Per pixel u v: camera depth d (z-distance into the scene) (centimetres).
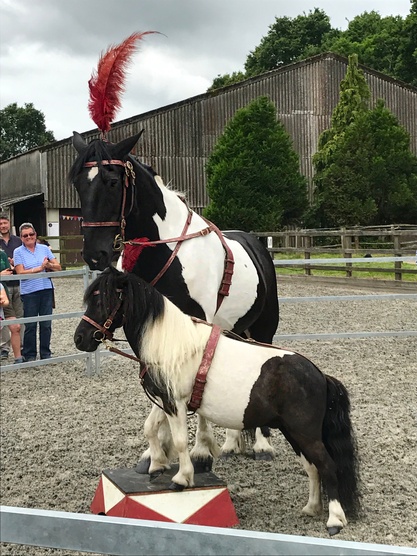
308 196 2903
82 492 427
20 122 6450
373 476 438
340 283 1605
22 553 348
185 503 348
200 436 398
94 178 371
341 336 834
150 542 133
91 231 373
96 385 729
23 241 818
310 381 344
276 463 468
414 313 1195
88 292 351
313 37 5553
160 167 2712
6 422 593
